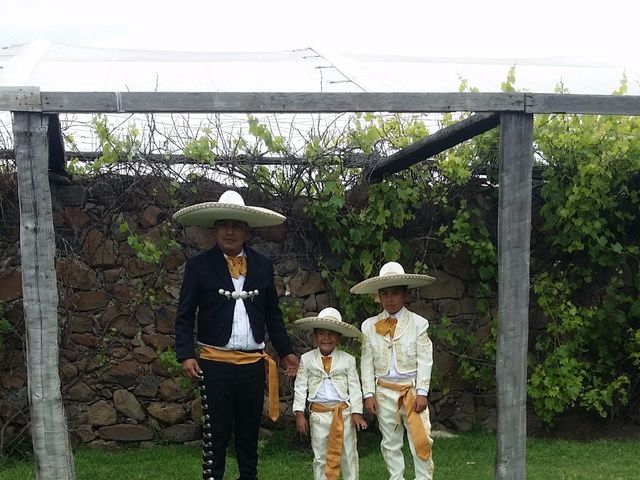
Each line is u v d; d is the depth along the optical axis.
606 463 5.48
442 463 5.49
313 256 6.27
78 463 5.51
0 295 5.87
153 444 6.07
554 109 4.07
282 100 3.87
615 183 6.29
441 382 6.42
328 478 4.46
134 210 6.09
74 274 6.00
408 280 4.51
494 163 6.31
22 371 5.90
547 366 6.33
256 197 6.15
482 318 6.49
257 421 4.30
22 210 3.76
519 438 4.11
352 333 4.59
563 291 6.43
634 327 6.59
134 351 6.08
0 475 5.21
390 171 6.10
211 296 4.18
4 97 3.69
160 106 3.78
